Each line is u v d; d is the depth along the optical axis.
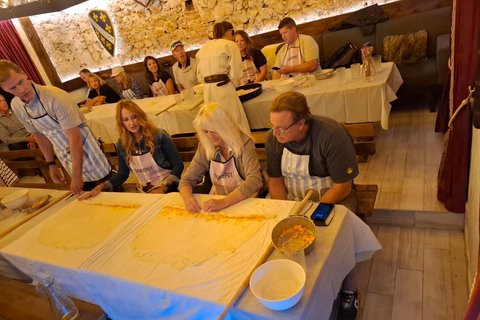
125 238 1.44
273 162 1.76
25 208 1.95
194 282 1.10
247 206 1.50
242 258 1.16
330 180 1.67
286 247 1.14
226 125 1.66
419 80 3.55
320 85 2.84
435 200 2.17
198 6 5.37
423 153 2.83
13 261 1.53
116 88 6.36
